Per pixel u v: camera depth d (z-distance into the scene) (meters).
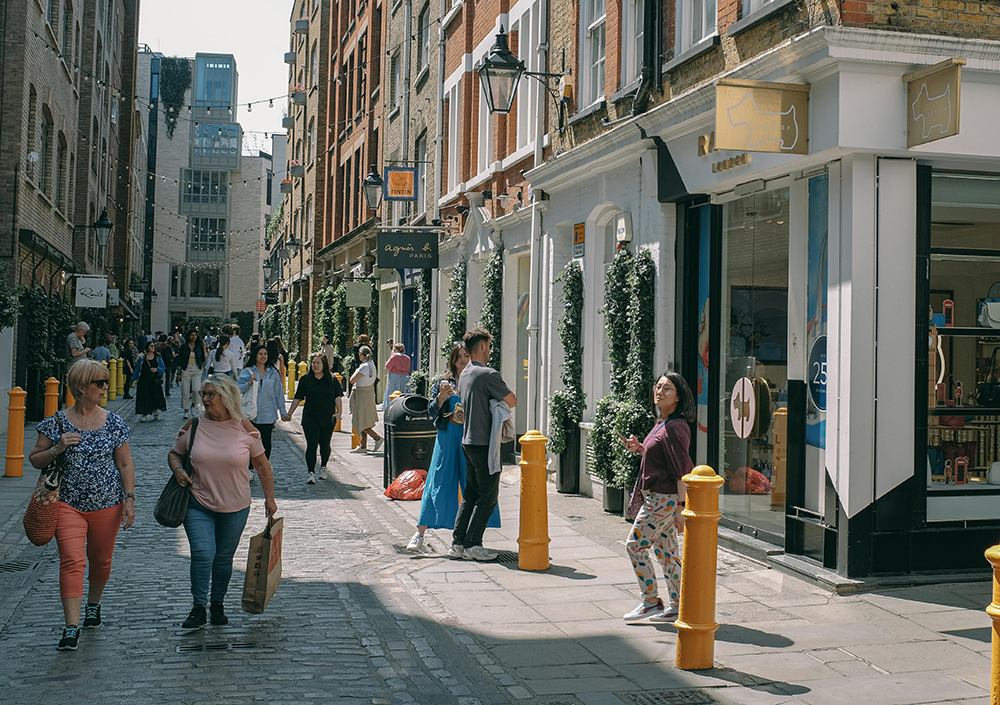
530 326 14.48
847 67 7.20
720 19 9.09
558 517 10.69
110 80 38.38
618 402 10.81
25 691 5.00
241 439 6.31
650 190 10.49
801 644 6.04
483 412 8.50
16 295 16.22
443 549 9.05
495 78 12.32
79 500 5.88
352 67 33.47
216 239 84.31
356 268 31.81
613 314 11.16
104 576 6.18
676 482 6.49
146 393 21.80
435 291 21.31
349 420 23.45
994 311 7.92
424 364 22.17
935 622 6.53
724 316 9.67
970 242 7.83
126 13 44.47
